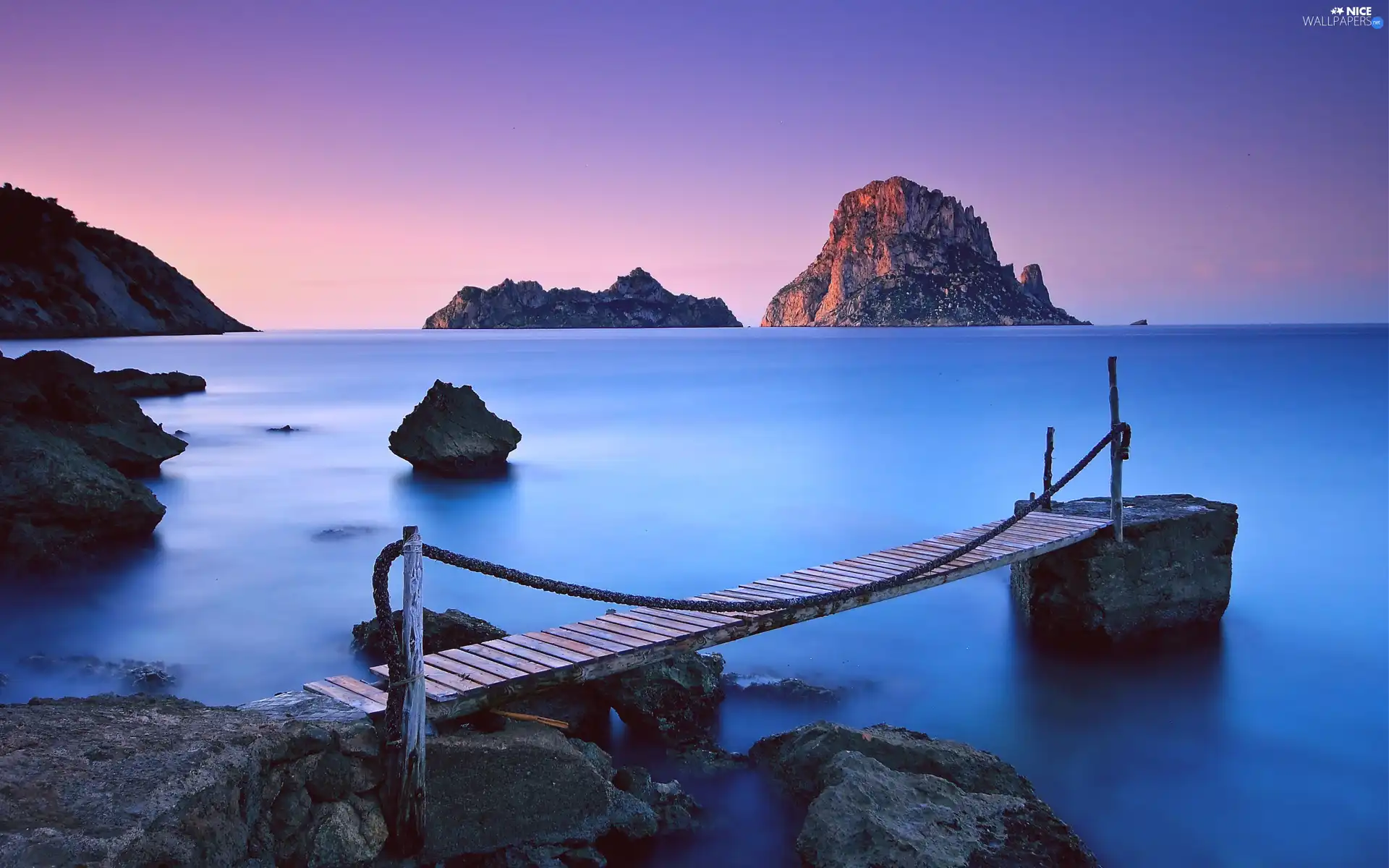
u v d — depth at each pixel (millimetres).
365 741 6938
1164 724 11055
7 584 15250
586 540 20328
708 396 58781
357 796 6879
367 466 30062
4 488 16047
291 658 12555
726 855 7824
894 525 22000
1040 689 12000
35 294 169250
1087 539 13188
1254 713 11312
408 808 6965
